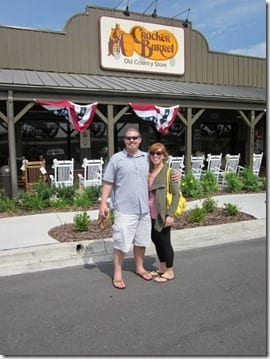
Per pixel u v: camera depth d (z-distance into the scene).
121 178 4.05
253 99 12.11
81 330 3.18
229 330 3.14
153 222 4.27
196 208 6.95
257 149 16.03
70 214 7.55
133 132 4.03
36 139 12.21
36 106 12.09
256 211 7.71
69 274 4.56
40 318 3.40
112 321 3.33
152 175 4.25
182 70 14.16
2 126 11.74
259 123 15.92
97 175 9.92
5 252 5.10
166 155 4.29
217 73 15.16
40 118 12.22
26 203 7.86
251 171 11.40
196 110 14.10
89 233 6.00
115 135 13.46
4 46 11.48
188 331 3.13
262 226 6.79
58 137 12.55
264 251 5.42
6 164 11.70
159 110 10.38
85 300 3.79
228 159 12.09
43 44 11.95
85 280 4.35
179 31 13.97
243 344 2.92
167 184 4.21
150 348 2.88
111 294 3.93
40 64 11.95
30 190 8.91
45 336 3.09
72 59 12.37
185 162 11.90
